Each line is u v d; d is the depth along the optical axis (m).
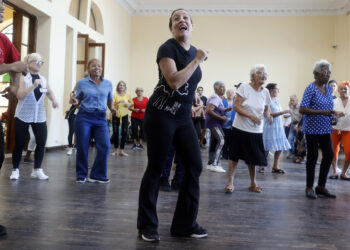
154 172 1.78
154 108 1.74
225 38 10.62
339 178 4.13
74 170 4.07
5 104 7.00
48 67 6.16
